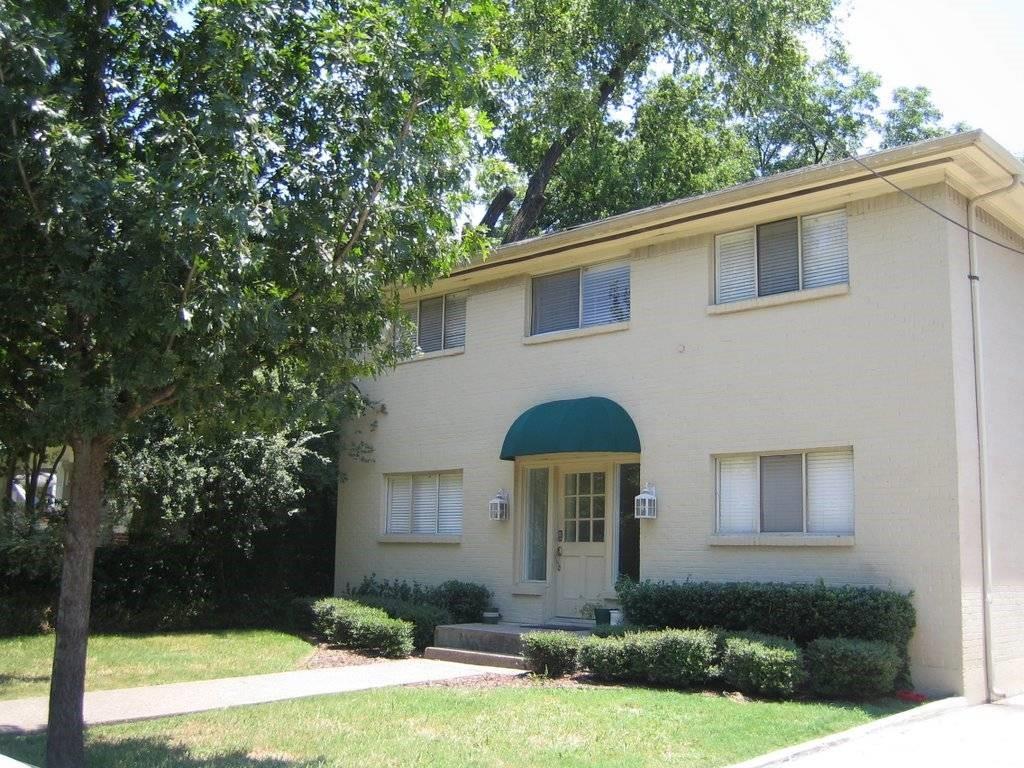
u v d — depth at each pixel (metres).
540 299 17.19
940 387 12.15
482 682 12.28
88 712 10.16
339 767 7.91
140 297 7.29
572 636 12.92
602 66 25.94
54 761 7.49
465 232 9.87
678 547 14.27
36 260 7.77
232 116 7.93
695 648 11.52
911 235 12.66
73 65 8.41
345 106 8.97
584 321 16.41
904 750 8.84
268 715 9.95
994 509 12.70
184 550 18.30
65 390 7.30
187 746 8.65
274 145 8.25
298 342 8.74
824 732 9.34
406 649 14.95
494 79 10.10
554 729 9.27
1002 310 13.70
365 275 8.78
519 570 16.67
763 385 13.74
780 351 13.65
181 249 7.35
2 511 16.38
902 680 11.66
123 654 14.23
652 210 14.54
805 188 13.12
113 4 8.79
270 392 8.41
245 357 8.24
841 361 13.05
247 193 7.82
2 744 8.72
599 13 24.05
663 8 23.36
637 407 15.13
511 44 23.20
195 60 8.58
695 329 14.61
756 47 23.72
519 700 10.72
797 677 10.91
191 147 8.05
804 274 13.73
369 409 19.73
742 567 13.59
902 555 12.20
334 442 19.36
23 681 12.11
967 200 13.02
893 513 12.33
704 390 14.35
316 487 19.19
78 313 7.77
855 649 10.85
